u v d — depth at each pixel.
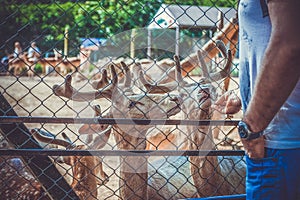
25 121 2.76
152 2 3.77
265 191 2.19
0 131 2.86
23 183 3.90
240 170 4.27
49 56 16.20
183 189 4.05
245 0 2.17
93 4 8.66
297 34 1.84
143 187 3.35
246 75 2.28
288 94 1.95
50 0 3.43
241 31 2.25
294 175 2.16
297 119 2.13
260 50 2.12
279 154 2.15
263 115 2.03
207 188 3.60
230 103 2.79
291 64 1.87
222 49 3.56
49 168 2.89
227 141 4.68
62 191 2.91
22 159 2.88
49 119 2.81
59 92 3.15
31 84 12.95
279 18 1.88
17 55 3.30
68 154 2.80
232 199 2.90
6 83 12.62
